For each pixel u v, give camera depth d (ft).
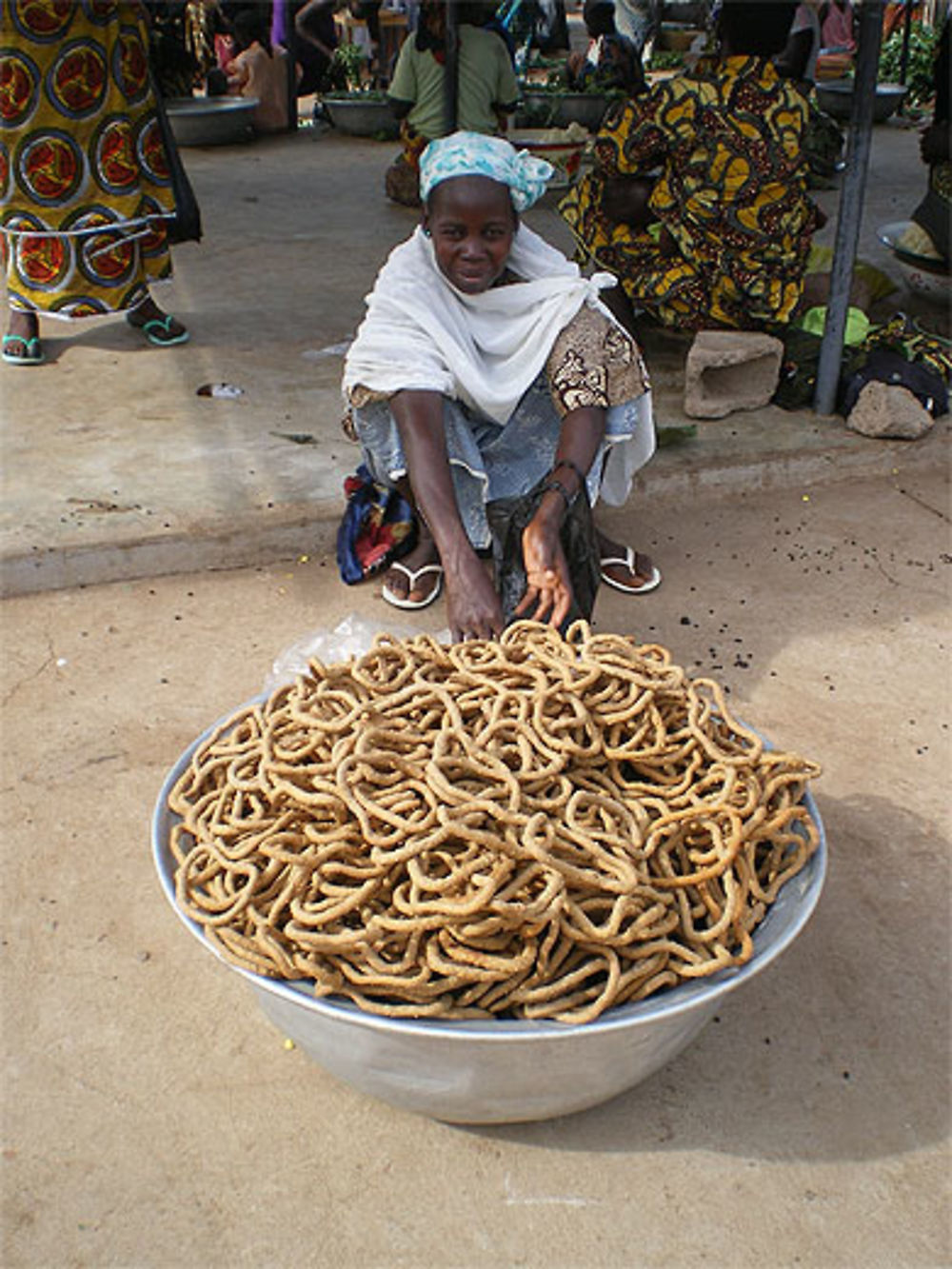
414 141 22.50
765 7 11.76
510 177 7.66
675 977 4.73
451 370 8.13
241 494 10.94
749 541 11.07
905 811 7.58
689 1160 5.36
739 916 4.82
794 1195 5.21
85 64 12.41
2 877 6.97
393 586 9.86
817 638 9.52
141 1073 5.77
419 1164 5.34
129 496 10.85
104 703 8.60
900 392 12.39
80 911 6.74
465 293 8.10
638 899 4.78
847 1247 4.99
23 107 12.41
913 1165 5.35
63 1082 5.71
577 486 7.62
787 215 12.26
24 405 12.94
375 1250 4.97
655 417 12.82
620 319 13.57
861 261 18.51
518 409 8.80
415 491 7.69
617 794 5.31
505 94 21.83
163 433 12.25
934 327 15.87
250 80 31.81
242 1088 5.71
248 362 14.33
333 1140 5.45
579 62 31.53
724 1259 4.94
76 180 13.02
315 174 26.73
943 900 6.87
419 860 4.74
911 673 9.07
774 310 12.59
